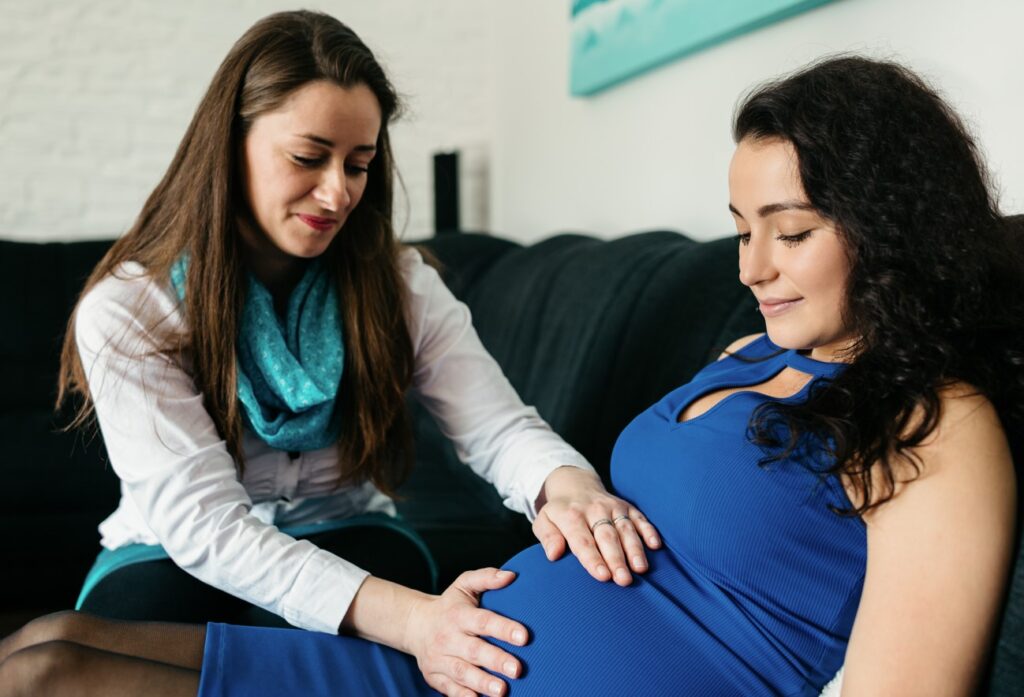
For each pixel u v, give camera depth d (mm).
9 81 3605
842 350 968
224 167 1219
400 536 1412
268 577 1132
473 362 1451
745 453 954
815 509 899
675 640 927
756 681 900
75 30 3652
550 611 980
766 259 929
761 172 910
